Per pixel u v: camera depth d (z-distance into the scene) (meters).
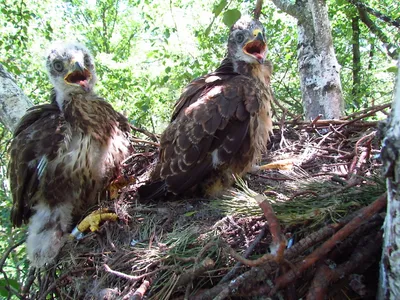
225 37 1.52
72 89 0.61
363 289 0.36
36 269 0.59
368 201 0.43
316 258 0.35
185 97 0.63
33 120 0.62
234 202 0.52
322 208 0.43
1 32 1.69
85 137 0.59
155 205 0.60
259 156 0.63
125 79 1.63
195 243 0.47
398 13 1.58
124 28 2.71
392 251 0.29
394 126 0.27
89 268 0.50
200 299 0.40
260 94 0.59
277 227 0.33
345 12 1.50
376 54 1.77
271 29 1.59
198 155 0.57
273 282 0.36
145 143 0.77
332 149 0.66
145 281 0.41
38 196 0.59
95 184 0.61
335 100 0.82
